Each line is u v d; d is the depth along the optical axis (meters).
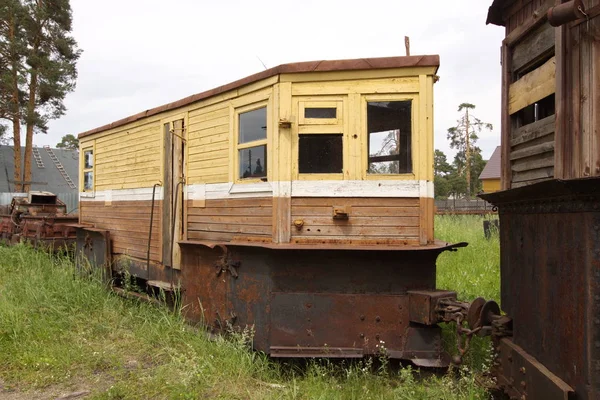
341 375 5.07
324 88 5.25
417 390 4.54
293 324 5.15
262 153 5.62
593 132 3.15
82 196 10.31
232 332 5.57
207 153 6.53
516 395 3.83
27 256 10.91
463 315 4.61
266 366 5.12
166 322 6.34
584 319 2.98
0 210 16.28
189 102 6.84
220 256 5.93
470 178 48.25
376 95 5.16
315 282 5.17
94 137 9.85
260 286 5.38
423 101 5.07
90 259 9.67
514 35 4.47
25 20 23.64
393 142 5.17
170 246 7.18
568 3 3.19
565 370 3.20
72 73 25.09
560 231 3.30
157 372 5.00
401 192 5.12
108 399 4.48
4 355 5.47
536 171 4.05
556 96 3.47
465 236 12.64
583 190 2.96
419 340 4.98
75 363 5.39
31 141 25.28
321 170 5.26
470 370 4.84
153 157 7.77
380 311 5.07
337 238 5.18
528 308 3.82
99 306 7.37
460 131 47.84
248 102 5.80
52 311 6.83
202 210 6.57
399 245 5.05
